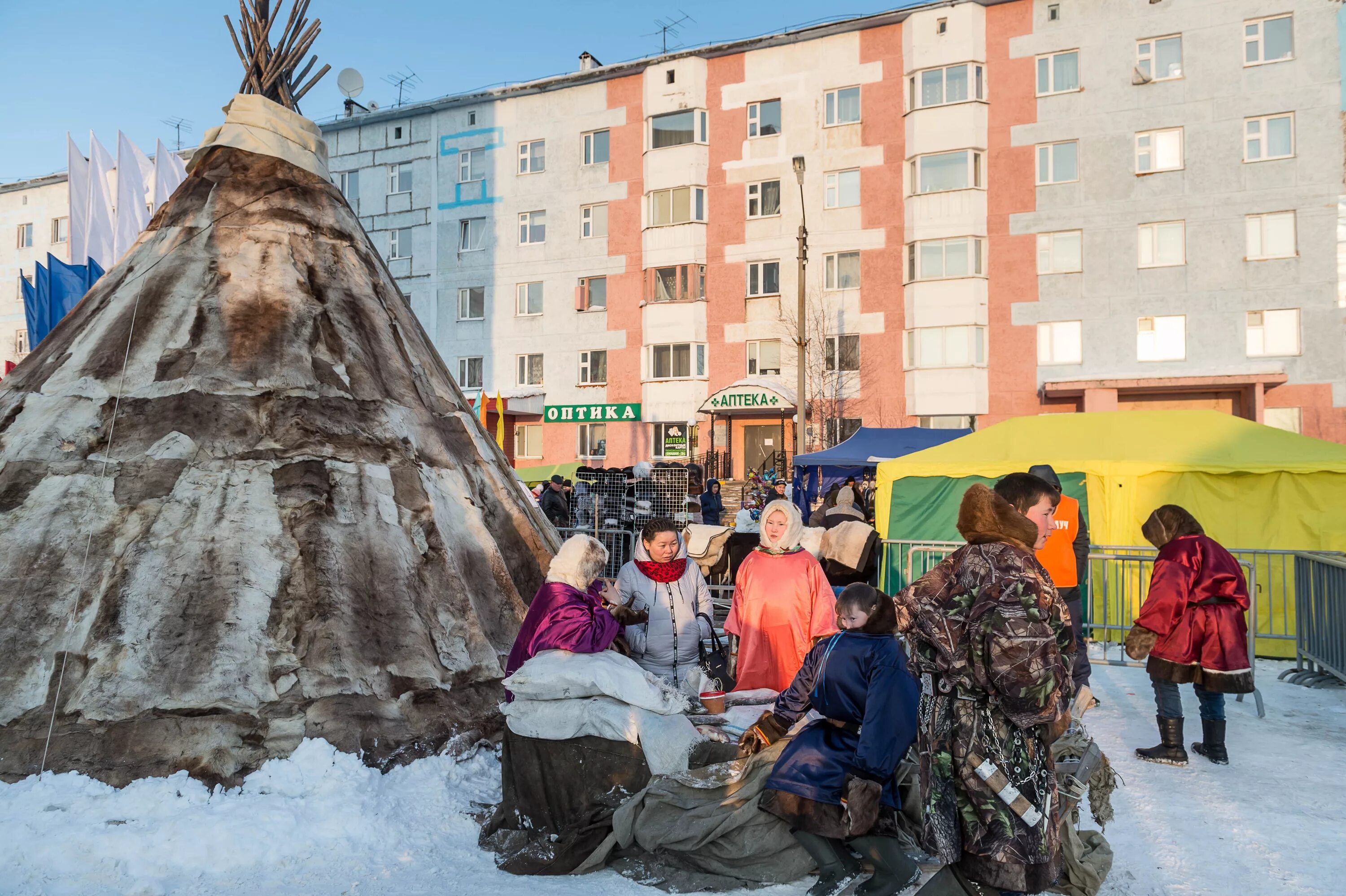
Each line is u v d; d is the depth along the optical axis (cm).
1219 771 537
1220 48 2514
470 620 573
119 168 1759
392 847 405
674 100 3127
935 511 1112
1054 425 1120
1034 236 2691
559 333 3319
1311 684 776
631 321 3209
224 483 536
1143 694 750
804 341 2241
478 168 3459
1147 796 489
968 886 284
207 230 659
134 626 477
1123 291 2600
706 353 3091
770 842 375
